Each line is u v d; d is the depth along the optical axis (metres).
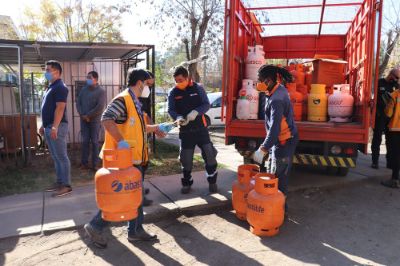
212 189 5.39
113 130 3.40
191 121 5.11
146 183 5.94
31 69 12.14
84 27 24.59
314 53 8.35
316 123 5.24
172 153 8.44
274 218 4.05
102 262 3.52
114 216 3.27
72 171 6.79
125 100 3.55
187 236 4.14
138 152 3.64
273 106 4.06
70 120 9.11
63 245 3.85
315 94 5.62
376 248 3.89
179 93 5.14
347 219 4.73
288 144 4.31
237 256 3.67
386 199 5.54
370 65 4.90
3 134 7.68
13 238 3.96
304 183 6.05
